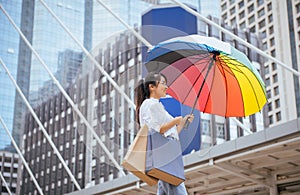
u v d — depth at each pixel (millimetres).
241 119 26547
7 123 33594
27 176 31047
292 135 6312
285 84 37781
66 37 38000
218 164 7363
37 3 39781
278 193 8086
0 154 31750
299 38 38438
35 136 32375
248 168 7938
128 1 27266
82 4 38031
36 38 37562
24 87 36094
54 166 29469
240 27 43000
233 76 4203
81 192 10133
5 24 37812
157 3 15406
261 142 6570
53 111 32219
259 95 4309
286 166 7902
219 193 9266
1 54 37188
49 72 11906
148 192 8977
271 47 40188
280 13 40344
